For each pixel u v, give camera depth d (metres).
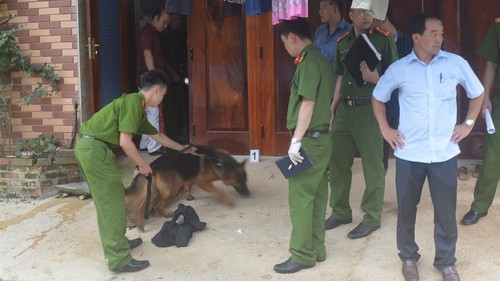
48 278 4.08
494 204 5.00
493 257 4.02
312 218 3.93
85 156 3.92
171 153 5.08
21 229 5.03
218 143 6.99
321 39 5.70
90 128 4.01
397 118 4.44
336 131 4.52
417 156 3.58
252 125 6.80
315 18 6.44
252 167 6.47
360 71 4.30
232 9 6.57
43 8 6.32
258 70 6.72
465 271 3.84
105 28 6.75
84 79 6.35
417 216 4.77
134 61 7.46
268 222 4.88
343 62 4.46
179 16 7.63
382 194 4.47
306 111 3.68
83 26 6.30
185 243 4.45
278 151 6.75
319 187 3.98
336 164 4.58
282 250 4.32
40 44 6.37
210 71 6.93
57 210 5.52
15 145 6.51
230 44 6.83
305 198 3.85
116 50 7.01
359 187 5.69
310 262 3.96
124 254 4.06
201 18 6.88
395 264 4.00
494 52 4.50
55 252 4.50
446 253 3.70
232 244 4.47
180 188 5.48
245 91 6.85
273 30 6.62
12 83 6.46
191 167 5.10
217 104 6.96
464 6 6.07
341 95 4.54
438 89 3.52
